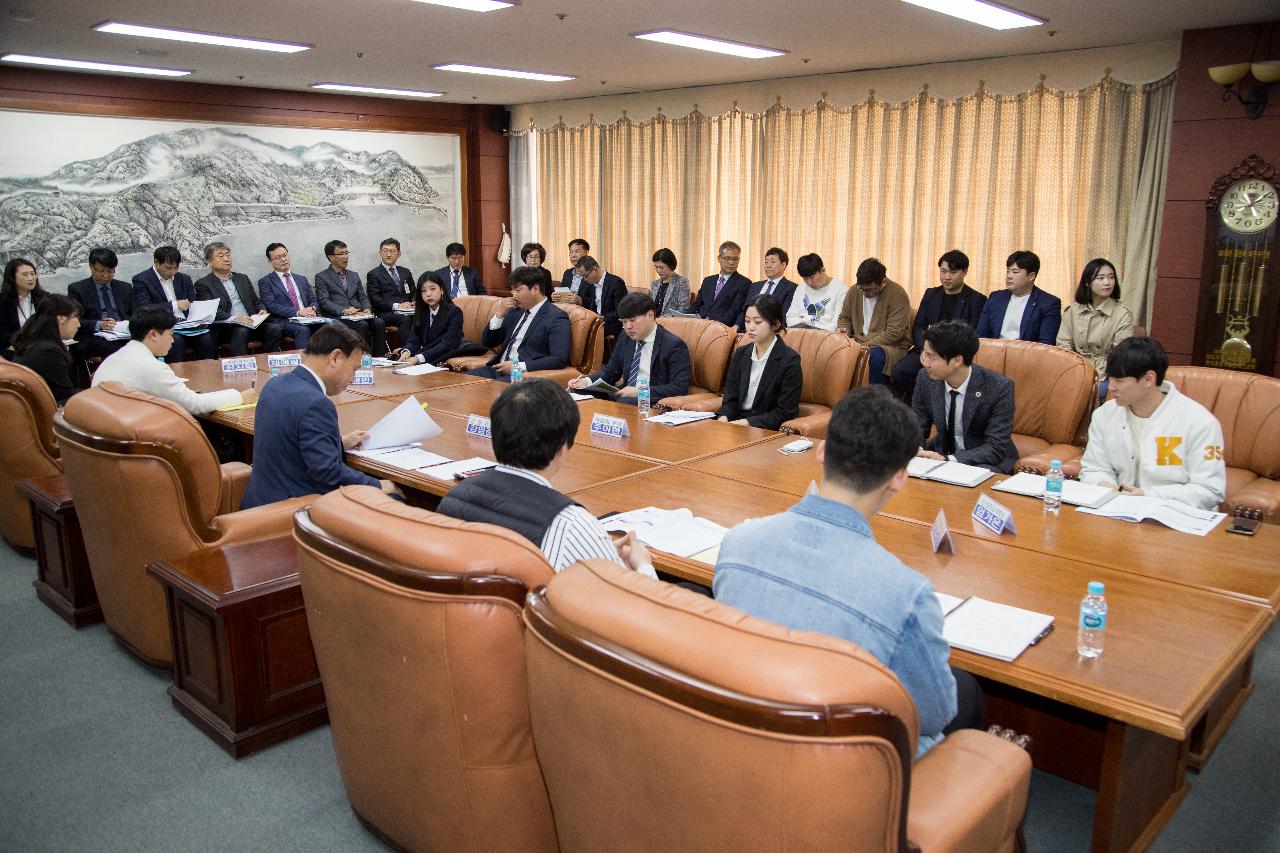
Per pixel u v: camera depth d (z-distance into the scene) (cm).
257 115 830
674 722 120
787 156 769
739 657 117
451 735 168
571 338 580
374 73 733
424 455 321
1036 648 178
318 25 538
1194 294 541
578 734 136
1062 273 648
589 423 383
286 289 793
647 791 129
